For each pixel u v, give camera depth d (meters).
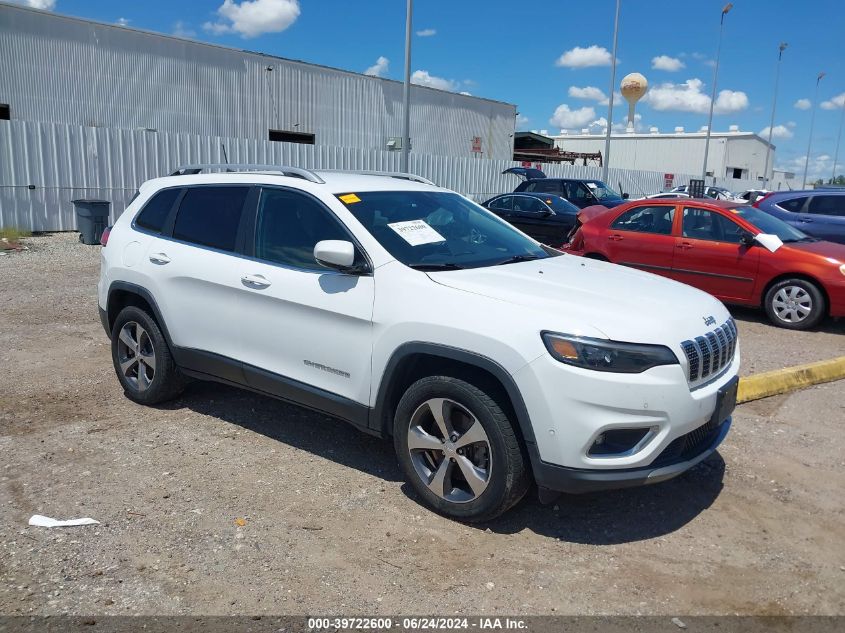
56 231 16.06
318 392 4.21
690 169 57.06
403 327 3.77
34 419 5.08
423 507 3.92
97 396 5.59
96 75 21.88
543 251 4.92
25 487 4.05
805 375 6.26
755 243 8.84
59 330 7.60
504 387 3.49
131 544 3.49
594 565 3.41
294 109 27.06
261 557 3.40
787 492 4.22
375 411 3.99
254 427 5.02
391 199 4.57
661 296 3.93
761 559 3.51
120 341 5.44
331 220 4.27
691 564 3.44
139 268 5.15
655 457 3.44
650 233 9.70
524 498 4.07
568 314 3.47
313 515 3.81
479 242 4.61
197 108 24.30
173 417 5.18
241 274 4.53
